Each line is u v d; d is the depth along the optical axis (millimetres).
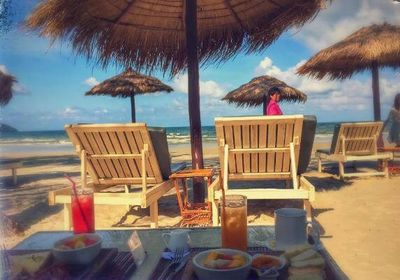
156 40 5164
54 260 1153
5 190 5859
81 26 4102
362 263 2512
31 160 11961
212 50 5207
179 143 24250
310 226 1422
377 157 5891
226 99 9891
